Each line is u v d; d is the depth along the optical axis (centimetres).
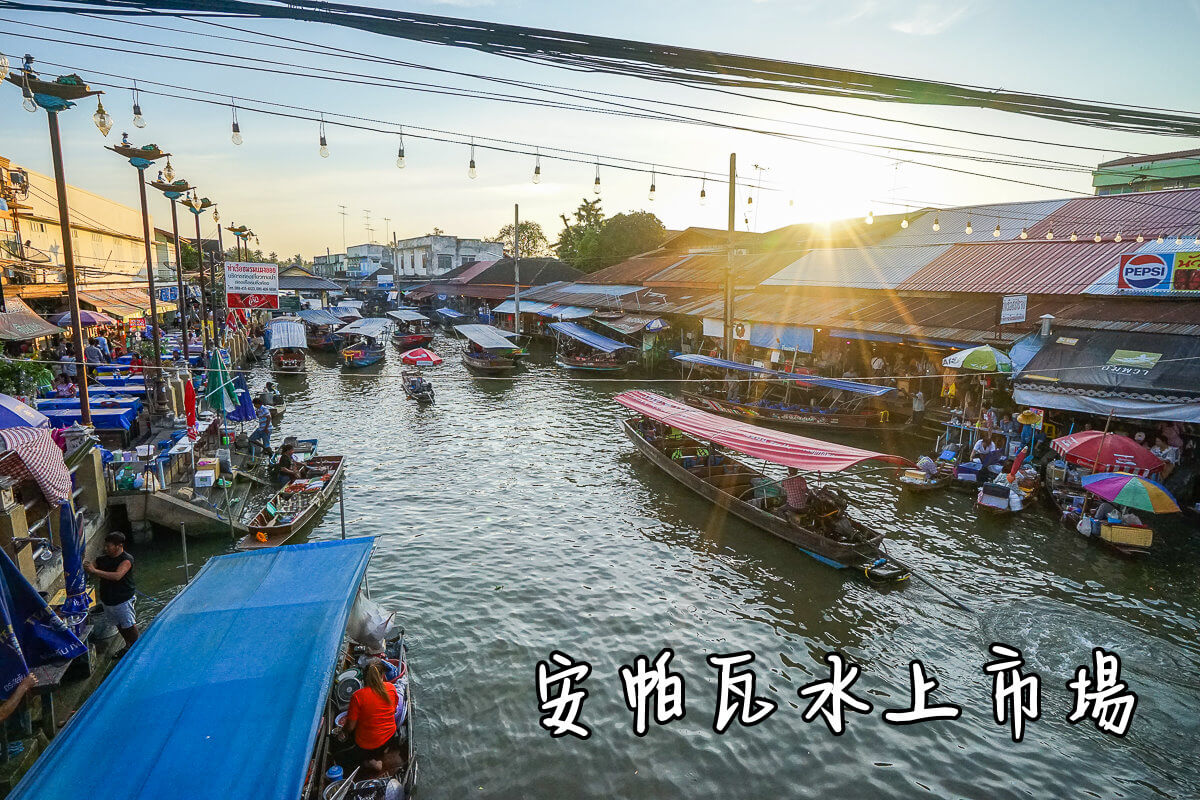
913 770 908
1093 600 1332
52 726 815
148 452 1516
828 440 2445
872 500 1866
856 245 3669
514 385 3641
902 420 2594
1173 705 1028
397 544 1560
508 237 10306
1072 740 959
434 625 1222
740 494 1844
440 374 3938
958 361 2120
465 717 988
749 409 2703
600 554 1530
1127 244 2433
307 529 1636
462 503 1841
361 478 2045
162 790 564
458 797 846
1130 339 1977
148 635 759
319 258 13625
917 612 1288
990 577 1425
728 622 1255
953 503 1834
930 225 3491
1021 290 2444
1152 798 864
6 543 904
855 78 460
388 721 821
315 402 3191
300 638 766
